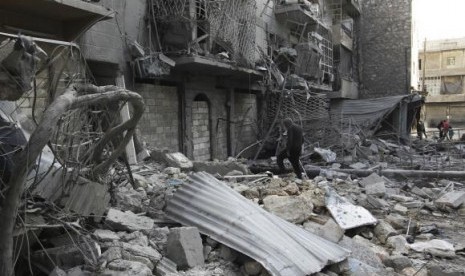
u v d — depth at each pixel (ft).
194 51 36.17
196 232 13.69
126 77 33.19
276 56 56.29
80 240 12.53
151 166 27.50
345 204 20.58
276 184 23.62
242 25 43.45
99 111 14.38
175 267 12.66
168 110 39.14
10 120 12.22
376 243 19.06
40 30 26.03
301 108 56.49
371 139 64.34
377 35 95.04
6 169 10.77
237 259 13.62
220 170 29.19
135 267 11.28
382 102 72.08
